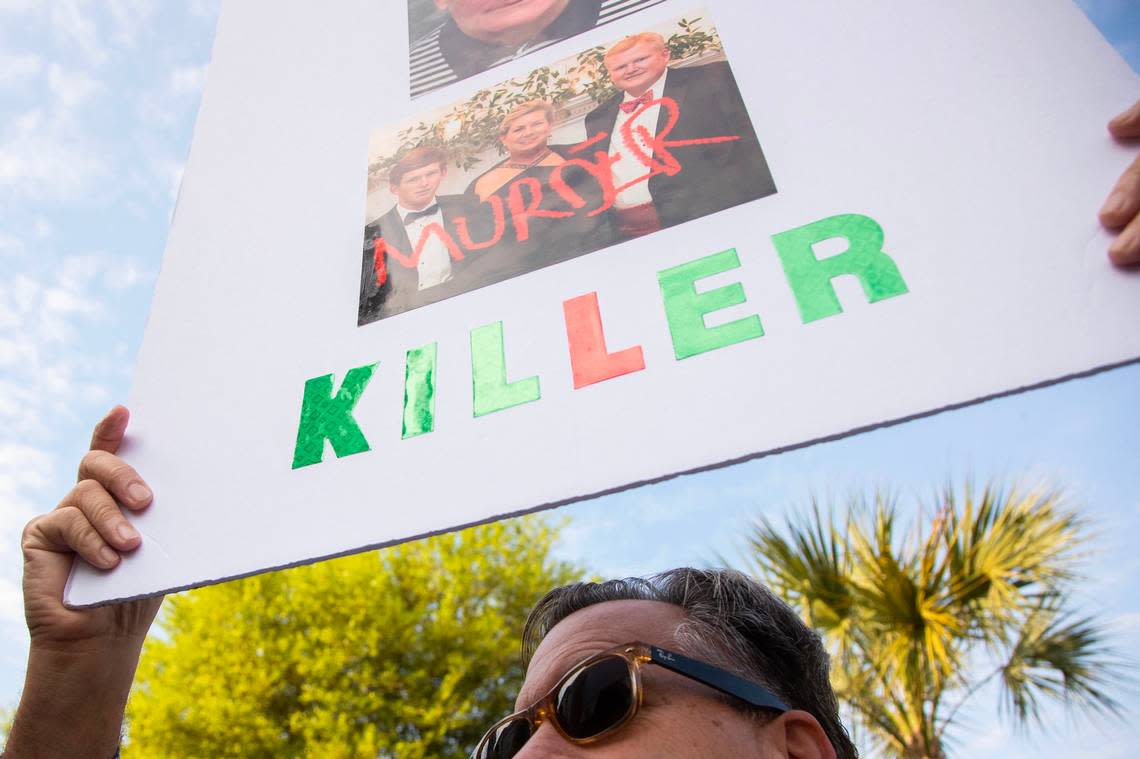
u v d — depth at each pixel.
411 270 0.99
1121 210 0.67
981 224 0.73
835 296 0.75
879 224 0.78
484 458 0.78
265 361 0.98
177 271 1.14
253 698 6.89
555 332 0.85
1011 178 0.75
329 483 0.84
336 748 6.39
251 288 1.07
